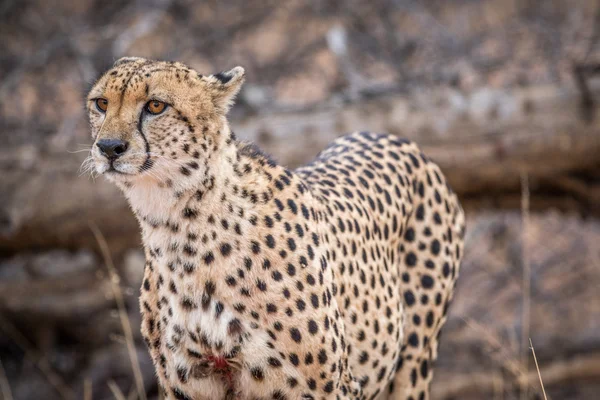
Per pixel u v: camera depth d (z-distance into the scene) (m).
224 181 7.24
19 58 18.97
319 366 7.38
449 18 20.09
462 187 14.58
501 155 14.12
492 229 18.52
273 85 19.14
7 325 16.25
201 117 7.28
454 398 15.17
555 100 14.01
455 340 16.19
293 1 20.59
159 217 7.25
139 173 7.14
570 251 18.80
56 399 15.88
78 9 20.05
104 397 15.57
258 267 7.21
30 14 19.83
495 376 14.77
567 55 16.98
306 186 7.79
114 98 7.28
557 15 19.73
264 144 14.52
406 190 9.01
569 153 14.03
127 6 19.42
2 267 17.02
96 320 16.36
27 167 14.60
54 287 16.41
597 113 13.92
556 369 15.54
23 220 14.39
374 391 8.58
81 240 14.73
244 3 20.06
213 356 7.30
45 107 18.81
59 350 16.48
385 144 9.24
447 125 14.21
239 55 19.48
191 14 19.38
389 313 8.56
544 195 14.73
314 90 19.83
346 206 8.24
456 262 9.38
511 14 20.09
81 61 17.42
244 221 7.23
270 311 7.21
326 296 7.46
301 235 7.40
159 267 7.34
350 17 19.20
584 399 15.58
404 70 17.28
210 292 7.20
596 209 14.70
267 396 7.43
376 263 8.48
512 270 18.20
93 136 7.64
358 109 14.68
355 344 8.22
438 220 9.19
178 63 7.61
